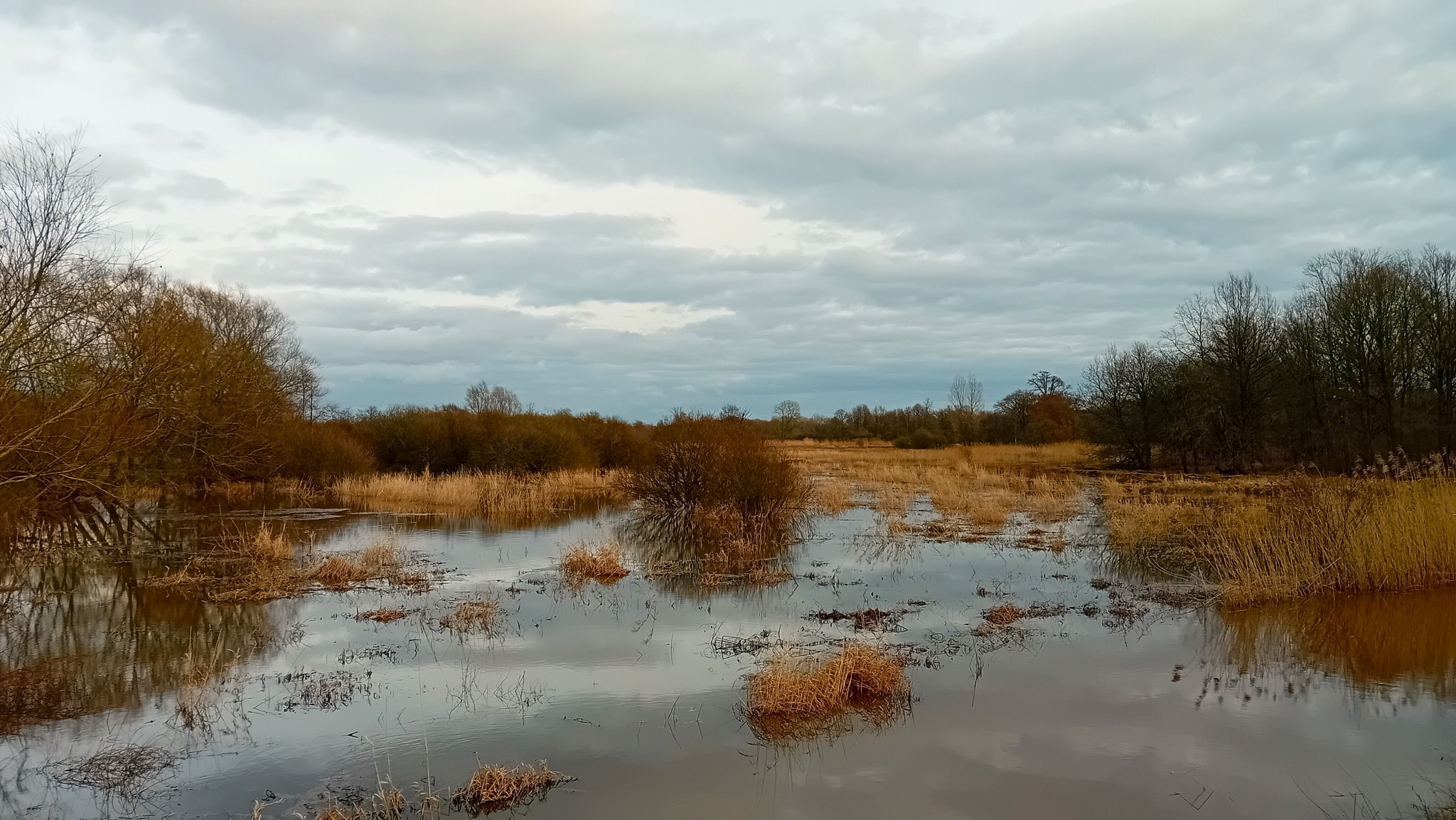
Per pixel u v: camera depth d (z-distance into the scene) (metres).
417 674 9.03
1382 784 6.38
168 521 22.39
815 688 7.96
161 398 18.30
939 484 28.58
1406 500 13.88
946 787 6.39
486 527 21.34
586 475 33.56
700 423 21.78
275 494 29.66
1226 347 39.53
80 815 5.93
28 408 13.73
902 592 13.08
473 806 6.08
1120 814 5.94
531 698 8.30
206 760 6.86
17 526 16.20
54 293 13.85
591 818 5.91
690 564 15.64
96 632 10.82
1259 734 7.32
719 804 6.12
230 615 11.72
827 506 24.66
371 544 18.06
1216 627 10.79
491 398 47.41
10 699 8.30
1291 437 37.34
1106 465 45.44
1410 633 10.48
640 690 8.55
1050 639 10.25
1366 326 33.62
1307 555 13.04
